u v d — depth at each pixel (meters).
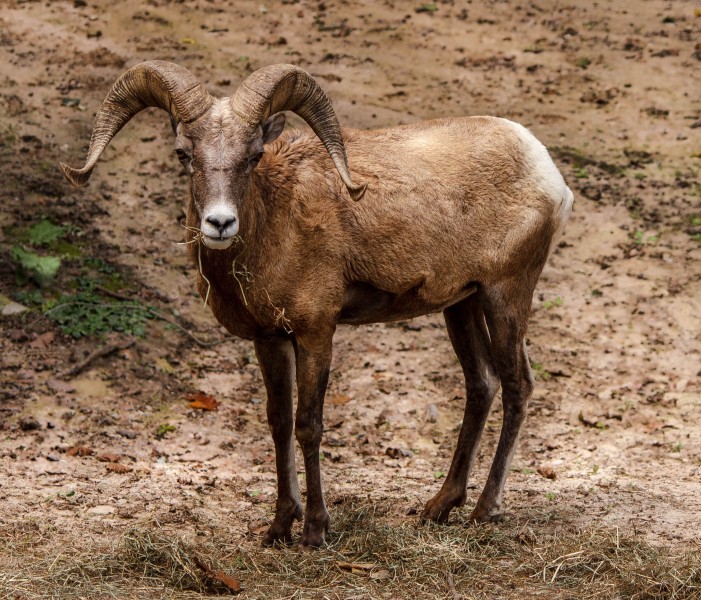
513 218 23.83
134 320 35.16
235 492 26.17
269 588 20.09
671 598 19.50
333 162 21.83
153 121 46.50
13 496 24.53
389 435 30.78
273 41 55.31
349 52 54.97
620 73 54.19
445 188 23.16
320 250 21.80
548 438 30.66
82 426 29.47
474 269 23.58
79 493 25.09
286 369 22.61
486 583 20.44
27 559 20.73
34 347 32.91
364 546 22.11
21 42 52.44
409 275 22.77
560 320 37.19
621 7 62.91
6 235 37.81
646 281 39.19
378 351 35.66
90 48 52.53
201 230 19.42
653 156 47.06
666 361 34.97
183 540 22.05
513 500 25.86
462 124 24.42
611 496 26.05
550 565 21.09
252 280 21.38
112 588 19.50
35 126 44.47
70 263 37.38
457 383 33.97
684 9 62.41
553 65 54.91
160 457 28.31
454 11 61.38
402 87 51.56
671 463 28.89
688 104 51.22
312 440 22.09
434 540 22.52
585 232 41.94
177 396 32.22
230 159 19.55
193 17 57.72
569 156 46.53
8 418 29.17
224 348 35.47
